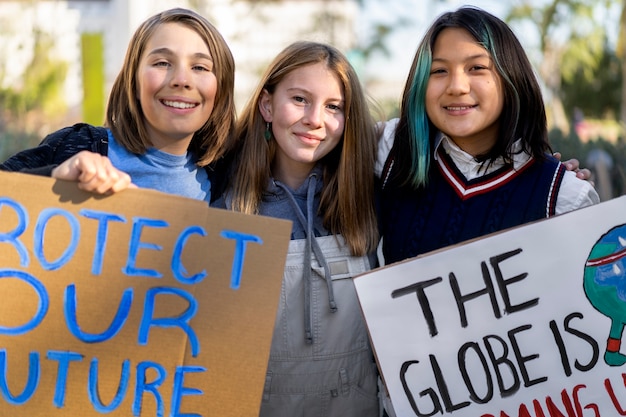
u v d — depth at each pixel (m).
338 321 2.35
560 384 2.15
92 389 2.00
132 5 11.18
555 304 2.16
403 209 2.50
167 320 2.03
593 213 2.16
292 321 2.33
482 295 2.17
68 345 1.99
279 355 2.32
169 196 2.06
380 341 2.16
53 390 1.98
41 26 9.08
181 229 2.06
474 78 2.33
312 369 2.33
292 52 2.44
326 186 2.46
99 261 2.02
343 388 2.36
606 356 2.15
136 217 2.05
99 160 2.01
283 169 2.51
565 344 2.16
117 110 2.41
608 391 2.14
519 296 2.17
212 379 2.04
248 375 2.04
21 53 8.43
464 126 2.34
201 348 2.04
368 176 2.48
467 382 2.16
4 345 1.98
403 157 2.51
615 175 4.74
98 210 2.03
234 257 2.07
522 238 2.17
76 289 2.01
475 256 2.17
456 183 2.44
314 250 2.38
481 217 2.39
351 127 2.44
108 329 2.01
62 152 2.30
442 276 2.17
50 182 2.01
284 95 2.40
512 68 2.35
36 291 1.99
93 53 7.51
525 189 2.38
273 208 2.45
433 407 2.15
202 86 2.31
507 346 2.16
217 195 2.50
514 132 2.37
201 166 2.46
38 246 2.00
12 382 1.97
